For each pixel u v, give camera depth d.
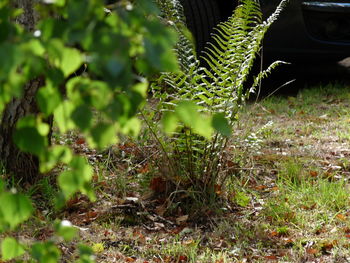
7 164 5.02
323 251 4.35
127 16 1.43
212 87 4.95
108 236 4.41
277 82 9.25
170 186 4.95
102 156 5.80
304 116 7.59
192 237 4.47
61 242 4.18
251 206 5.00
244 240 4.43
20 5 4.74
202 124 1.60
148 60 1.38
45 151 1.63
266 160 5.93
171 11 5.01
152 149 5.46
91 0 1.43
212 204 4.84
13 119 4.94
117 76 1.36
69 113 1.56
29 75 1.58
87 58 1.43
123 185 5.13
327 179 5.47
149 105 6.68
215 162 4.90
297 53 7.99
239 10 5.09
